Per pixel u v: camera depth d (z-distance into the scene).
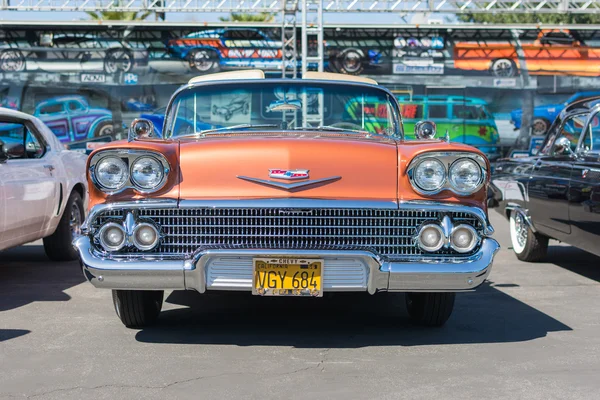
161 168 3.84
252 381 3.48
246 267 3.81
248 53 20.11
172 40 19.91
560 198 6.29
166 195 3.85
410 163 3.88
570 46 20.03
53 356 3.90
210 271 3.81
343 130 4.89
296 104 4.95
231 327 4.54
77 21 19.36
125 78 19.88
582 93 20.08
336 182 3.86
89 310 5.06
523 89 20.09
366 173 3.88
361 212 3.84
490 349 4.07
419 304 4.51
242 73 5.48
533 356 3.94
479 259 3.87
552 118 20.11
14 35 19.72
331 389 3.38
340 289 3.82
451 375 3.59
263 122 4.93
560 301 5.47
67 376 3.56
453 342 4.23
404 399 3.24
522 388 3.40
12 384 3.44
